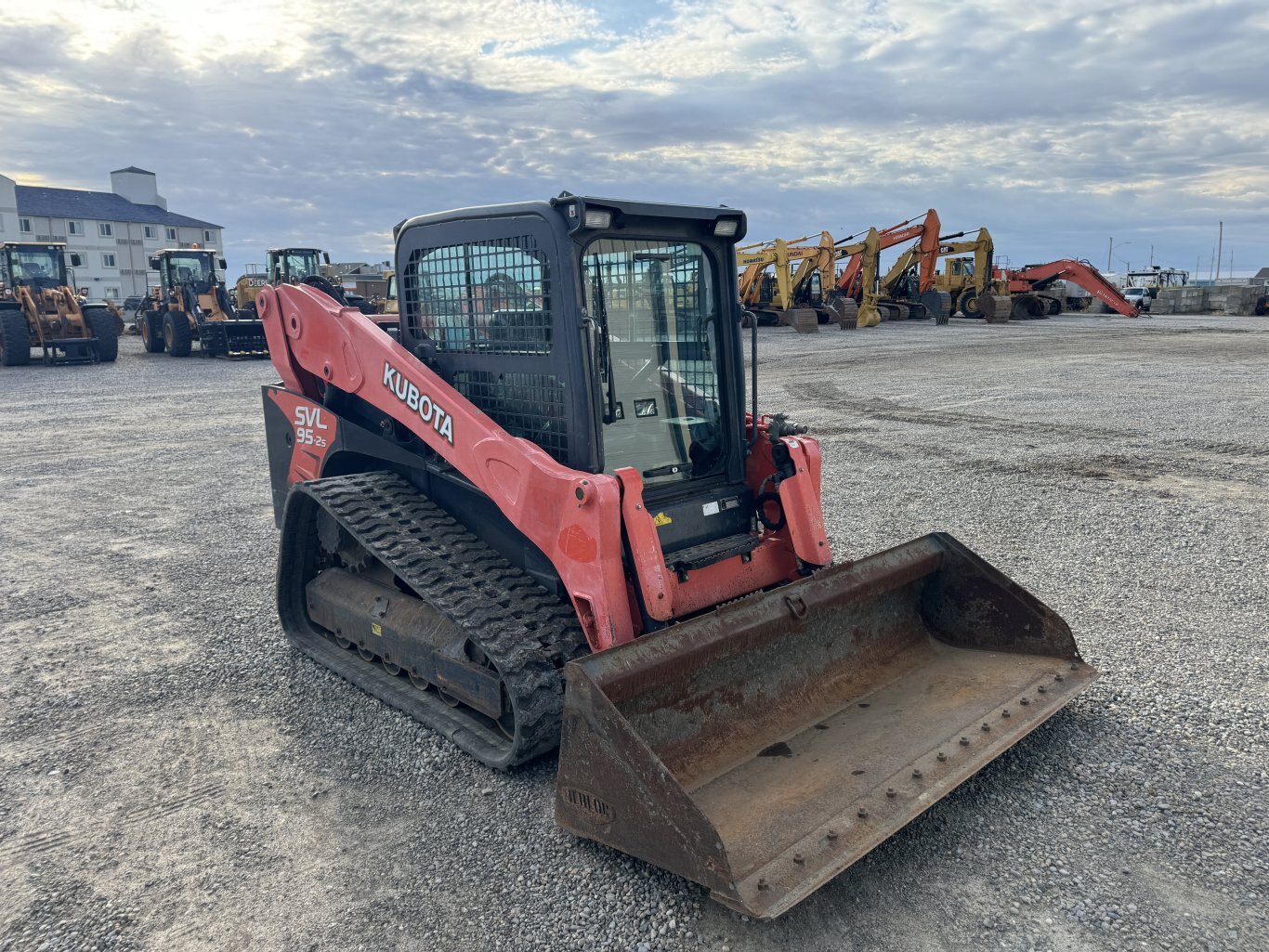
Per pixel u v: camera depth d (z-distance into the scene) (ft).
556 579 12.98
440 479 15.31
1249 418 38.42
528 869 10.32
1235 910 9.32
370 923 9.54
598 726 9.61
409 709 14.14
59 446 37.99
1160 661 15.08
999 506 25.21
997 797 11.41
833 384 54.49
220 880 10.32
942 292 109.50
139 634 17.92
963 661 13.92
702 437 13.93
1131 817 10.93
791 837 9.61
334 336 16.61
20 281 71.77
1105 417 39.91
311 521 17.13
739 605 11.47
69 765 12.96
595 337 11.98
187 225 270.67
